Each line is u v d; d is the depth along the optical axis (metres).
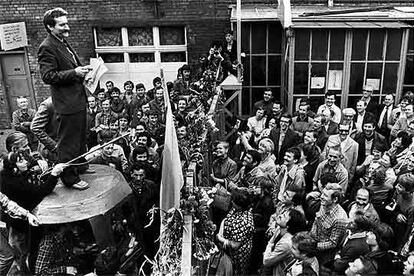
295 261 4.29
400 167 6.16
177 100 7.80
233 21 10.16
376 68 9.75
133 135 6.65
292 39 9.60
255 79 10.74
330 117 8.09
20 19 11.20
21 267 4.50
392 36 9.53
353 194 6.08
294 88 9.93
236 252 4.68
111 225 3.88
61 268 3.88
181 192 4.25
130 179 5.34
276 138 7.61
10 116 11.93
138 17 11.21
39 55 3.70
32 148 7.12
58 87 3.79
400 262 3.99
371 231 4.48
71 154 3.95
